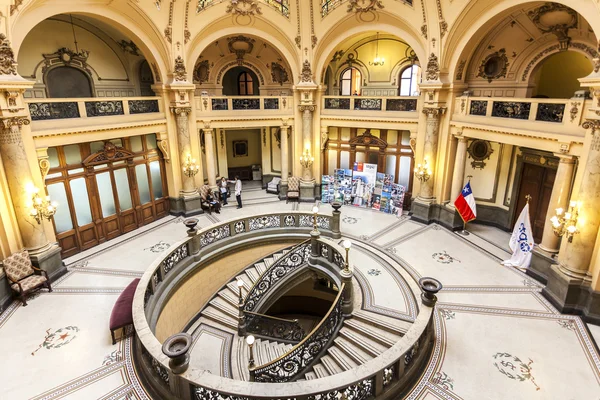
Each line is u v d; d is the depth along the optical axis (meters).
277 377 6.36
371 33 14.38
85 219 10.80
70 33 11.51
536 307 7.73
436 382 5.68
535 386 5.63
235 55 15.65
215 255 10.52
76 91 12.07
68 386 5.77
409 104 12.59
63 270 9.37
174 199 13.52
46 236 9.13
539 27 9.70
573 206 7.38
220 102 13.98
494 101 10.07
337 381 4.83
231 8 12.30
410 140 12.74
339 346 6.91
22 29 8.00
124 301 7.30
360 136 14.41
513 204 11.69
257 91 17.22
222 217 13.59
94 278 9.19
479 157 12.30
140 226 12.63
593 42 9.07
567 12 8.75
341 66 16.03
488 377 5.79
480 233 11.86
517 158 11.39
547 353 6.35
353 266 9.29
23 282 8.09
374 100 13.38
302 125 14.70
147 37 11.45
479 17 10.01
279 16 12.91
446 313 7.50
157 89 12.52
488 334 6.85
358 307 7.57
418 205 12.72
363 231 11.91
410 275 8.74
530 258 9.27
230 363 7.92
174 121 12.92
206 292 10.51
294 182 15.27
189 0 11.53
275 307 13.87
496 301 7.95
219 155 17.42
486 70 11.47
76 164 10.34
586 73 11.60
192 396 5.09
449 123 11.60
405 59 14.48
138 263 10.01
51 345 6.73
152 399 5.46
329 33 13.16
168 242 11.38
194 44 12.41
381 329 6.95
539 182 10.84
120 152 11.55
